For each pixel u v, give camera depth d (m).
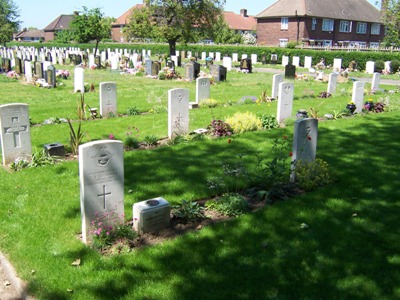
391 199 7.46
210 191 7.76
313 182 7.93
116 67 34.66
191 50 58.28
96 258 5.51
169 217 6.39
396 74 37.75
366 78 33.06
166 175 8.58
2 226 6.38
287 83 13.70
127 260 5.46
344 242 5.94
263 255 5.59
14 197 7.44
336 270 5.27
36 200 7.29
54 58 41.97
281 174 8.20
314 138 8.44
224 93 21.39
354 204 7.24
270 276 5.14
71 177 8.45
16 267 5.35
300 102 18.39
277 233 6.20
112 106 14.69
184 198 7.47
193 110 15.77
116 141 5.96
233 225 6.43
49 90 21.23
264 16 62.34
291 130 12.67
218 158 9.73
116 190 6.08
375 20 66.25
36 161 9.30
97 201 5.92
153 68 29.69
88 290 4.87
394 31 44.41
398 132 12.66
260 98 18.30
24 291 4.91
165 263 5.41
